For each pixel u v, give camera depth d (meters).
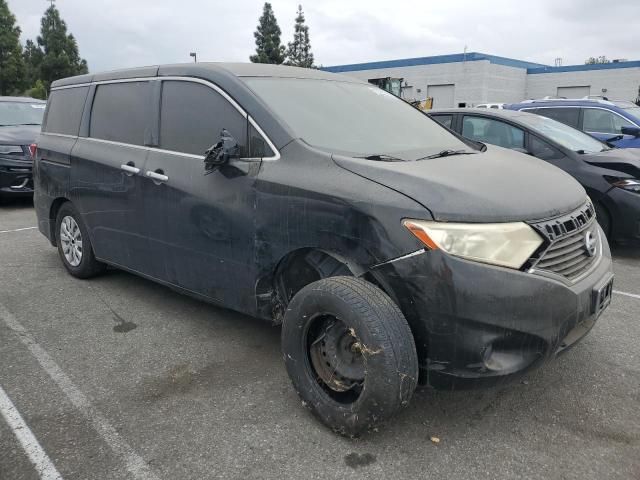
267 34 53.16
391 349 2.55
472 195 2.67
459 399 3.23
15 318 4.47
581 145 6.68
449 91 38.94
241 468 2.64
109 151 4.48
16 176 9.24
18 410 3.13
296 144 3.19
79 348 3.92
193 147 3.75
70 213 5.19
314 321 2.90
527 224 2.65
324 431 2.92
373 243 2.71
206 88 3.71
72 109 5.12
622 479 2.55
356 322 2.62
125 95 4.45
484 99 37.22
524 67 39.78
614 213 6.05
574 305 2.73
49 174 5.25
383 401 2.60
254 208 3.24
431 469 2.62
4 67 44.44
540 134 6.58
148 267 4.21
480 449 2.77
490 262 2.56
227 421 3.02
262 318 3.42
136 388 3.38
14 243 6.91
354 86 4.23
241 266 3.40
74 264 5.30
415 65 40.47
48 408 3.16
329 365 2.90
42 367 3.65
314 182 2.98
